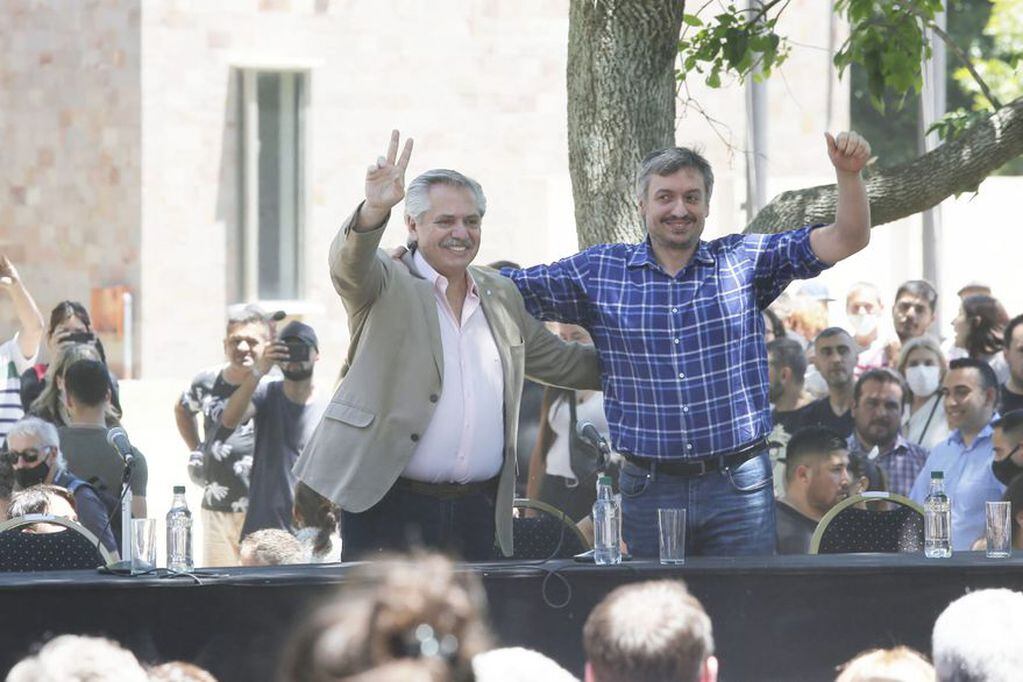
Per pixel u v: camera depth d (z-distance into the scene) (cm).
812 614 1347
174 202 4709
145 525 1359
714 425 1502
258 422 2186
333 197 4841
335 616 560
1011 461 1917
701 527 1503
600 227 1883
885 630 1348
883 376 2169
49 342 2439
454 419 1461
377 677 543
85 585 1284
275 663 1304
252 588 1303
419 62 4872
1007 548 1419
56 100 4725
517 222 4878
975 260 4581
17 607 1280
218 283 4762
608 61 1866
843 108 4875
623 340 1526
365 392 1446
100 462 1995
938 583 1353
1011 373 2278
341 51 4825
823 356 2288
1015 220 4588
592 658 797
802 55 4816
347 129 4841
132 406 4428
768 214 1917
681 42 2123
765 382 1537
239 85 4759
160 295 4706
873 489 1995
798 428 2291
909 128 7950
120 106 4678
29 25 4716
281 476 2173
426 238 1468
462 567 1346
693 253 1535
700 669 789
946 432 2370
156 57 4675
